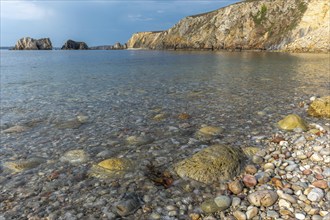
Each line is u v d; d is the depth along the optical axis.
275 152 8.55
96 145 9.80
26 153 9.19
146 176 7.41
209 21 134.00
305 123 11.04
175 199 6.31
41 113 14.21
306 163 7.63
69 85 23.62
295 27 92.88
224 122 12.07
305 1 98.25
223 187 6.72
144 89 20.78
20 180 7.37
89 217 5.74
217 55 77.06
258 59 53.47
